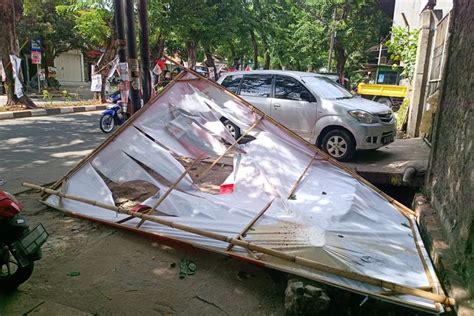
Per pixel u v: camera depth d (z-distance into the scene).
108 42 18.11
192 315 2.89
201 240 3.63
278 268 3.11
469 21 3.79
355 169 6.05
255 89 7.98
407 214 4.55
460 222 3.13
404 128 10.66
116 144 4.85
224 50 27.19
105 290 3.14
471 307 2.51
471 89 3.41
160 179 4.91
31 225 4.18
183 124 5.01
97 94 19.44
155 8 15.07
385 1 27.69
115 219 4.21
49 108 14.31
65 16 25.14
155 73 17.38
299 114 7.28
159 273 3.43
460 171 3.39
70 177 4.85
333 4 24.42
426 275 3.11
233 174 4.87
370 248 3.49
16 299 2.94
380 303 2.99
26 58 27.05
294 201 4.34
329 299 2.85
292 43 26.73
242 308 3.01
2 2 13.02
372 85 19.84
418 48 9.45
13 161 6.88
